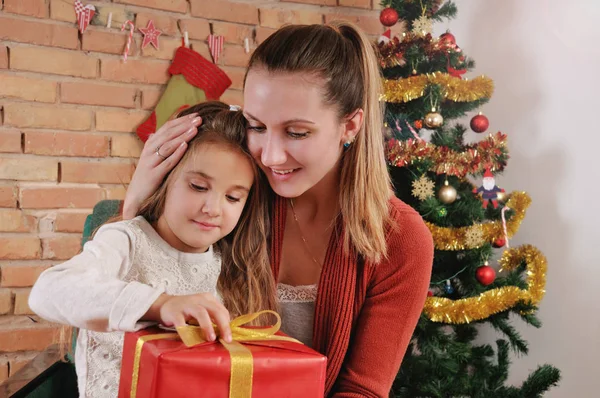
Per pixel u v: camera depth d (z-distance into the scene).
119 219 1.12
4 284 2.23
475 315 1.91
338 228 1.07
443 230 1.95
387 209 1.07
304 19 2.67
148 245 1.00
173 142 0.99
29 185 2.28
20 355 2.23
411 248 1.06
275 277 1.11
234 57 2.58
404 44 1.99
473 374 2.04
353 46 0.99
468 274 2.04
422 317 1.90
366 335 1.06
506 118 2.43
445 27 2.69
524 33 2.37
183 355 0.67
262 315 1.08
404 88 1.95
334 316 1.05
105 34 2.37
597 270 2.08
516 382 2.35
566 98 2.21
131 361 0.72
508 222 2.03
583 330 2.12
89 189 2.35
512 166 2.40
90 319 0.75
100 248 0.91
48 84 2.30
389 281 1.07
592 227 2.10
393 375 1.07
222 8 2.55
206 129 1.00
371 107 1.02
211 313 0.75
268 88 0.89
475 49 2.55
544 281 2.03
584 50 2.15
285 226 1.11
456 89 1.97
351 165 1.04
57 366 1.24
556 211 2.23
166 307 0.74
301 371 0.72
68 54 2.32
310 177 0.95
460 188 2.08
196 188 0.98
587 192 2.12
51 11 2.29
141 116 2.43
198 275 1.04
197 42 2.52
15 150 2.26
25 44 2.27
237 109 1.09
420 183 1.92
